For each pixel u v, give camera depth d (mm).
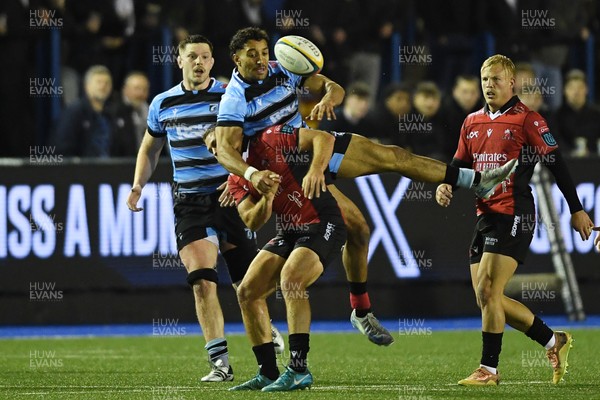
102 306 47844
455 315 49219
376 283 48719
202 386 28797
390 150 28016
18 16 53719
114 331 46594
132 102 51938
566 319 49000
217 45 54750
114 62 55250
